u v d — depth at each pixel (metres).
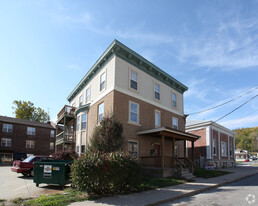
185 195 9.27
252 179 15.63
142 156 16.78
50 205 7.06
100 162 8.56
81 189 8.30
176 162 15.45
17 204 7.20
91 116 18.86
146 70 19.34
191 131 28.44
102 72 18.16
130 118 16.78
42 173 10.29
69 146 22.64
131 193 9.20
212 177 15.88
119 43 16.45
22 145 41.66
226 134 31.61
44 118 58.16
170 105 21.88
